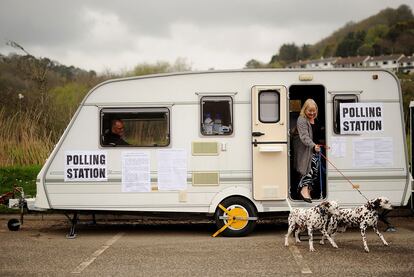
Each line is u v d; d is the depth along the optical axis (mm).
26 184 12867
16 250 8398
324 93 9422
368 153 9422
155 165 9328
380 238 8891
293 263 7363
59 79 22609
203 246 8594
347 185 9398
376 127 9445
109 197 9336
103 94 9367
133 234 9859
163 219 11352
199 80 9336
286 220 11453
